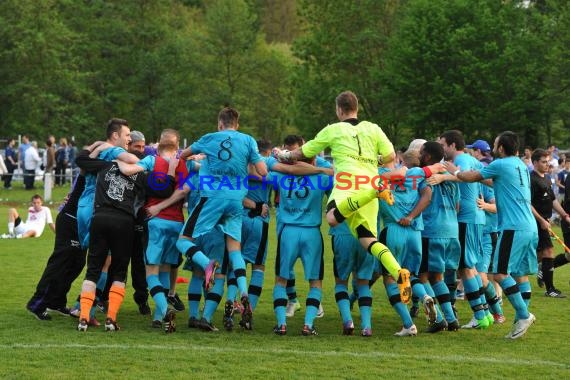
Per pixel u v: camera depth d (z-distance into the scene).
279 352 20.62
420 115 101.50
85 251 25.72
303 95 117.50
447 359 20.06
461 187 25.30
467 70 96.56
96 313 26.28
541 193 32.06
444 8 101.31
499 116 98.94
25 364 19.00
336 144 22.83
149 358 19.73
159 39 139.25
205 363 19.31
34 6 129.25
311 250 23.45
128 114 139.38
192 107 133.62
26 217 63.22
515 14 101.06
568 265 42.34
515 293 22.92
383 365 19.38
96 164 23.77
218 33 136.00
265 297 30.00
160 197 24.08
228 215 23.50
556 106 96.00
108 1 139.50
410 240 23.56
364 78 116.38
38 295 24.75
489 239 28.27
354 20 116.94
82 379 17.77
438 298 24.45
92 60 141.00
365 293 23.59
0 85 129.88
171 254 24.39
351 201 21.72
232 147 23.33
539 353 20.95
